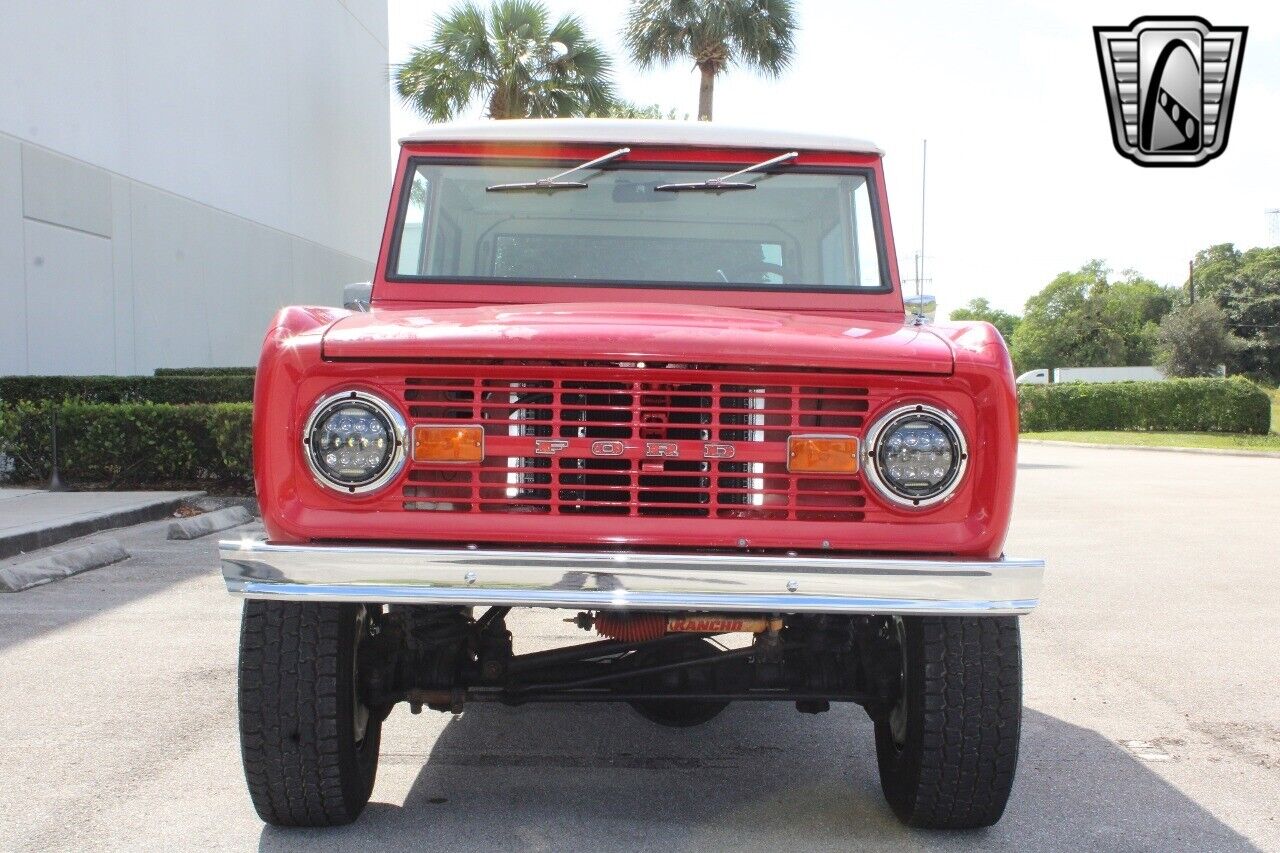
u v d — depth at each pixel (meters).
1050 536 10.44
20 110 13.70
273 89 21.27
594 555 2.90
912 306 4.36
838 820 3.61
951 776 3.27
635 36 26.05
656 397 3.12
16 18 13.63
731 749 4.35
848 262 4.25
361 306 4.16
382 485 3.05
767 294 4.17
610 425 3.09
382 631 3.57
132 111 16.31
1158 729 4.67
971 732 3.22
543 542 3.05
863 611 2.91
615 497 3.11
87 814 3.58
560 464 3.12
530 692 3.49
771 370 3.07
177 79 17.62
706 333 3.14
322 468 3.04
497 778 3.98
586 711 4.86
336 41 24.67
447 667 3.53
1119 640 6.27
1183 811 3.74
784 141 4.30
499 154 4.27
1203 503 13.45
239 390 14.41
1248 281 77.44
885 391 3.10
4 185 13.39
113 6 15.80
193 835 3.41
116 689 4.98
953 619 3.24
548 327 3.17
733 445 3.09
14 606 6.63
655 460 3.10
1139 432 35.00
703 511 3.10
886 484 3.07
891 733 3.65
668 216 4.24
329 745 3.21
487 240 4.23
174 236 17.55
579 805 3.72
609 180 4.25
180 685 5.04
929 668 3.23
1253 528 11.05
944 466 3.07
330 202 24.39
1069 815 3.69
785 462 3.10
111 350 15.76
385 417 3.05
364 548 2.92
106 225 15.62
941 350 3.12
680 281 4.20
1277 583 8.02
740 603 2.89
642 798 3.80
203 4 18.44
